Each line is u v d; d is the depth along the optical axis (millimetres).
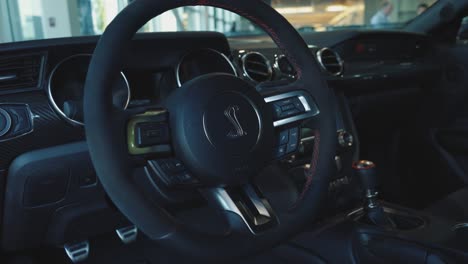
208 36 1208
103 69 659
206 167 704
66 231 1142
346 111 1571
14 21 3742
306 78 857
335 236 1285
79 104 1038
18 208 1057
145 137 697
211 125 708
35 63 1024
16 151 1024
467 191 1665
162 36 1144
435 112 2061
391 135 2162
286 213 809
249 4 795
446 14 1979
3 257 1231
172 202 993
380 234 1229
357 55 1859
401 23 2316
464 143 1910
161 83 1206
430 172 2086
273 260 1361
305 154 1361
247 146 736
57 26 3803
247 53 1354
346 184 1527
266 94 806
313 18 2551
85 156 1068
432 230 1201
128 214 673
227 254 725
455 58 1977
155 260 1435
